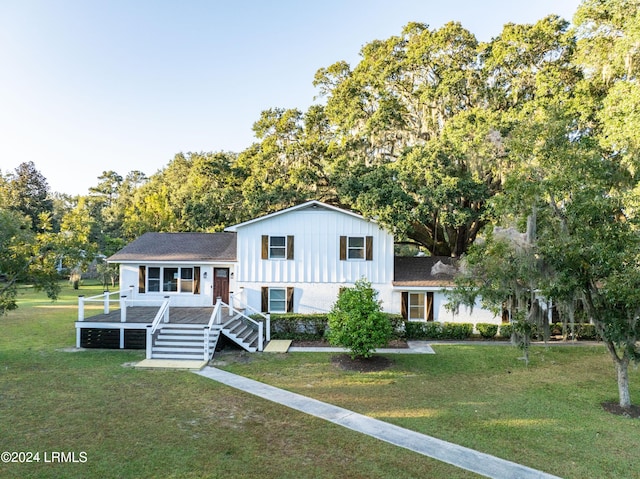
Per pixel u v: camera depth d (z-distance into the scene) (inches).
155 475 245.3
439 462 266.7
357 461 266.2
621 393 377.1
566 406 377.7
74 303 1079.0
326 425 327.3
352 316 520.1
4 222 498.6
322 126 998.4
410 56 804.6
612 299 330.0
